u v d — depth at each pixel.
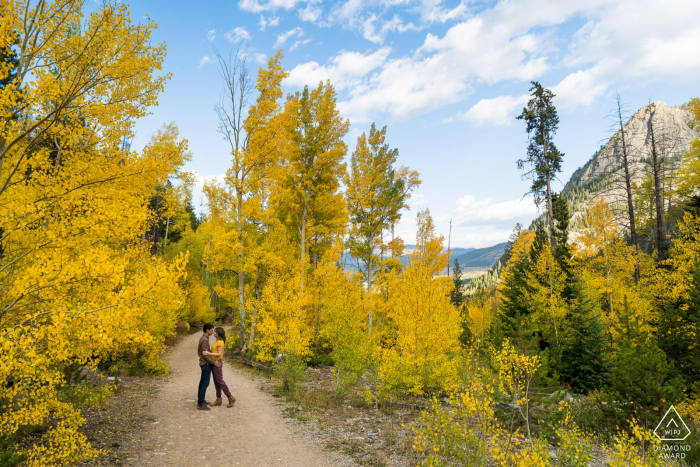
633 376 7.26
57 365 4.44
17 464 3.05
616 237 17.31
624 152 18.48
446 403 8.53
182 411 6.47
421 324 9.22
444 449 4.21
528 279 18.75
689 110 17.11
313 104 15.36
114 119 4.11
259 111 13.90
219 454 4.63
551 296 15.34
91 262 3.03
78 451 3.92
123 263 3.46
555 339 13.57
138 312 3.32
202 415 6.33
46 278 2.98
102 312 3.14
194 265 25.31
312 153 15.30
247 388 9.31
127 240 3.99
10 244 3.82
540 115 23.41
